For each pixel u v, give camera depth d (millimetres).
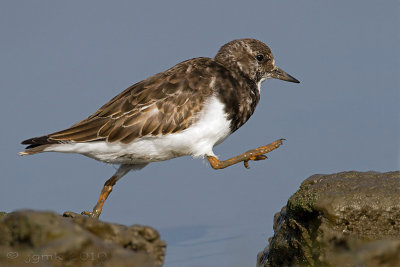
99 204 12344
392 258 7637
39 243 6648
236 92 12344
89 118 11828
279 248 9930
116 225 7648
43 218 6789
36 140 11469
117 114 11586
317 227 9102
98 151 11719
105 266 6688
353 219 8797
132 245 7371
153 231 7480
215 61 13070
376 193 8875
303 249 9344
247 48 13344
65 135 11508
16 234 6746
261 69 13531
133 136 11562
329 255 8648
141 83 12133
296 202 9375
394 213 8734
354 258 8164
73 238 6641
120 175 12469
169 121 11617
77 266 6617
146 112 11570
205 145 12141
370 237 8766
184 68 12312
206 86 11953
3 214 8898
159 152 11945
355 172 9781
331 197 8922
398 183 9125
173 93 11734
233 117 12289
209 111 11828
